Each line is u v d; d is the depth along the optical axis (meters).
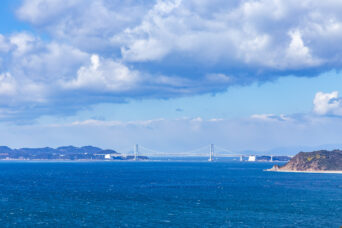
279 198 194.50
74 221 133.38
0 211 151.62
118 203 175.25
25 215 143.62
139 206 165.88
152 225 127.06
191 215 144.12
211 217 140.12
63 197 197.88
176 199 190.12
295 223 130.00
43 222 131.62
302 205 168.88
